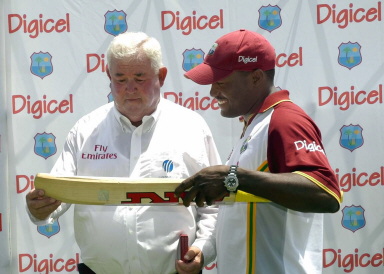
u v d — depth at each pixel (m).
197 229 3.78
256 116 3.11
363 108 4.67
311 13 4.65
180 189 2.83
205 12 4.67
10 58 4.68
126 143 3.72
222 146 4.73
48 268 4.76
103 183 3.05
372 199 4.69
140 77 3.56
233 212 3.09
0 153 4.70
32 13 4.67
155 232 3.63
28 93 4.70
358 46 4.65
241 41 3.11
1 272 4.71
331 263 4.72
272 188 2.73
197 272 3.46
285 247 2.99
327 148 4.69
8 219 4.71
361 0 4.64
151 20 4.68
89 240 3.68
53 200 3.24
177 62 4.69
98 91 4.71
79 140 3.79
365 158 4.68
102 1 4.68
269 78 3.15
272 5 4.66
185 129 3.77
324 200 2.75
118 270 3.68
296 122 2.90
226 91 3.13
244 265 3.04
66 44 4.69
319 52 4.66
